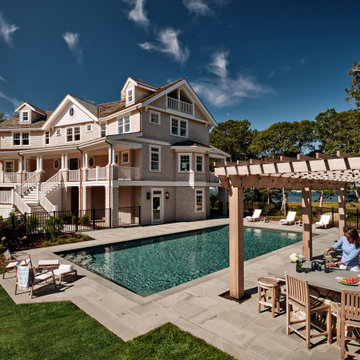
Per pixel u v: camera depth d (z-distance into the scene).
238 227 5.79
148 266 9.59
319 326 4.51
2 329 4.52
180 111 22.02
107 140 16.55
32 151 21.80
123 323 4.68
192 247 12.63
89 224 17.61
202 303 5.55
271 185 6.68
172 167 21.33
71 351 3.80
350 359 3.54
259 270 7.99
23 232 12.49
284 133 27.83
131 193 19.41
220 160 26.67
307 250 8.41
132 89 20.75
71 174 20.36
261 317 4.88
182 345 3.89
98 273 8.77
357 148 18.70
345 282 4.31
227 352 3.71
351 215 19.12
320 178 7.65
